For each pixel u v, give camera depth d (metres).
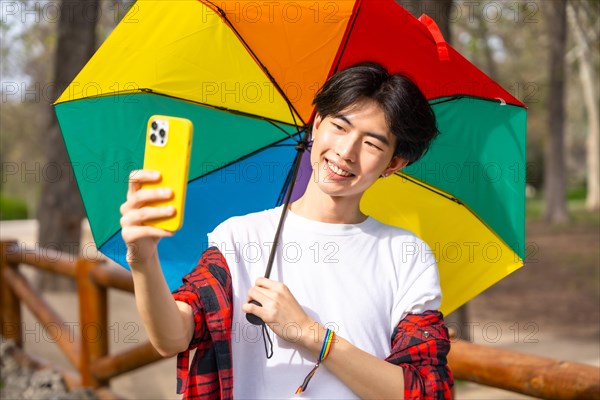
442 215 2.14
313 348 1.49
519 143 2.00
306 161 2.04
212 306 1.51
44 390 4.84
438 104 2.00
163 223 1.29
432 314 1.62
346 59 1.94
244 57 1.91
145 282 1.37
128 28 1.71
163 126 1.30
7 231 22.78
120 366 4.18
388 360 1.56
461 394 5.40
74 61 9.13
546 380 2.45
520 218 2.05
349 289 1.62
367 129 1.55
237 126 2.01
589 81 21.61
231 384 1.49
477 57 18.69
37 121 22.12
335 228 1.66
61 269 4.81
